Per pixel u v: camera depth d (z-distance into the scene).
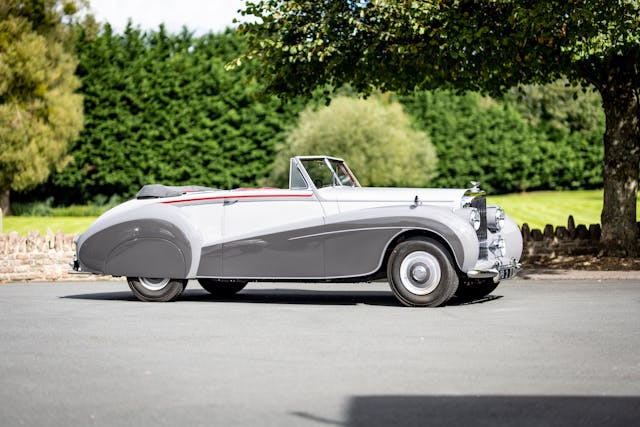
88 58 36.03
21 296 10.86
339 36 13.25
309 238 9.29
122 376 5.37
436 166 40.75
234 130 36.53
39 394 4.90
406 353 6.08
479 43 12.67
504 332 7.05
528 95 42.97
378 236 9.02
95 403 4.67
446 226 8.73
